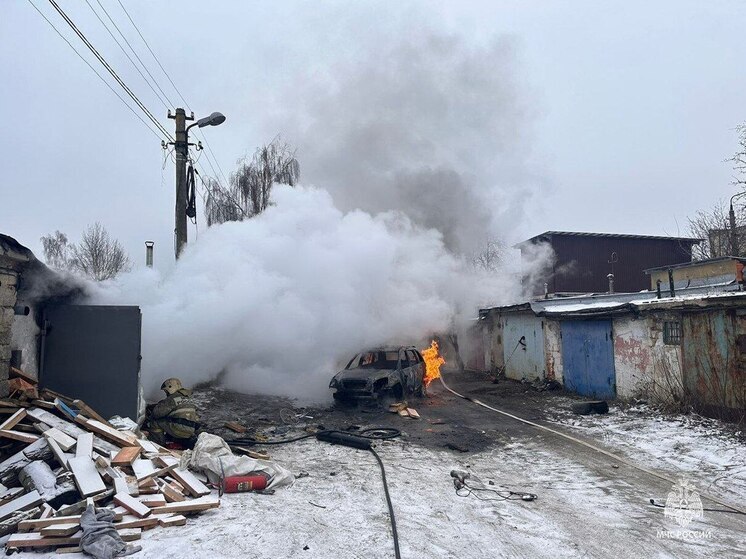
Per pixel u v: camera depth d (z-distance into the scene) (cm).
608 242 2898
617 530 514
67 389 826
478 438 955
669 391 1119
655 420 1027
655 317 1167
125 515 504
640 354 1223
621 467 754
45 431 612
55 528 450
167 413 841
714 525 531
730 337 970
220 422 1058
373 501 592
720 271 1841
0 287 658
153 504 528
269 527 502
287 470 668
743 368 941
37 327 813
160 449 709
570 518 546
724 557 455
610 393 1343
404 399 1328
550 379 1642
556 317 1580
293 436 971
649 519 546
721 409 982
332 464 766
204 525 505
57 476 546
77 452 581
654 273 2156
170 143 1320
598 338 1401
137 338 850
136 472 579
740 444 815
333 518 534
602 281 2866
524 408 1299
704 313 1030
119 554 432
